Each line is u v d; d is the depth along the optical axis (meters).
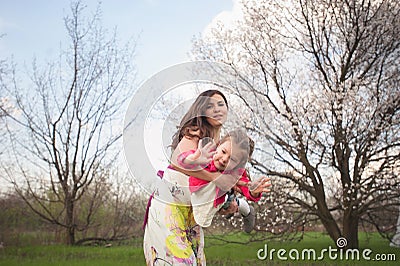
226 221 10.01
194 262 2.68
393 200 10.02
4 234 13.55
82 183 14.06
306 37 9.88
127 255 10.02
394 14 9.82
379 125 9.35
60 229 14.20
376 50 9.91
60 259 9.09
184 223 2.73
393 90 9.53
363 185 9.41
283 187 9.62
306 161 9.45
